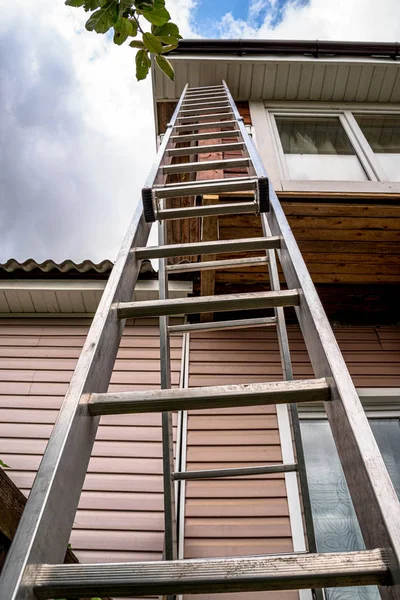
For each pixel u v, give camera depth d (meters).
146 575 0.52
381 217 2.82
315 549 1.47
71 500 0.62
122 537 2.36
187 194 1.53
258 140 3.97
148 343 3.45
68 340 3.58
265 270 3.27
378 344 3.38
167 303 0.99
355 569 0.51
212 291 3.43
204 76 4.63
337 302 3.59
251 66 4.54
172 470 1.73
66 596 0.51
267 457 2.67
